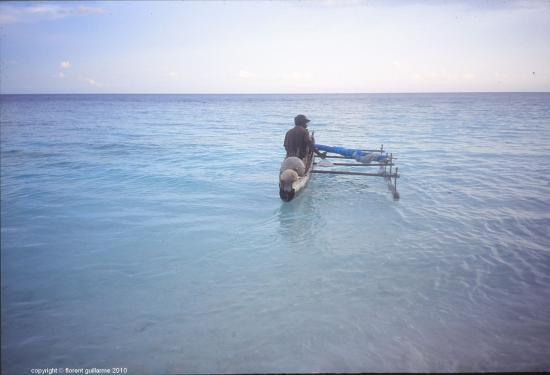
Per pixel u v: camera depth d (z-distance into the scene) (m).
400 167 13.06
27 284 5.19
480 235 6.84
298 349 3.79
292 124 32.34
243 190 10.05
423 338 3.98
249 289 5.00
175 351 3.81
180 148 17.48
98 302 4.74
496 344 3.89
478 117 38.97
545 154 15.45
